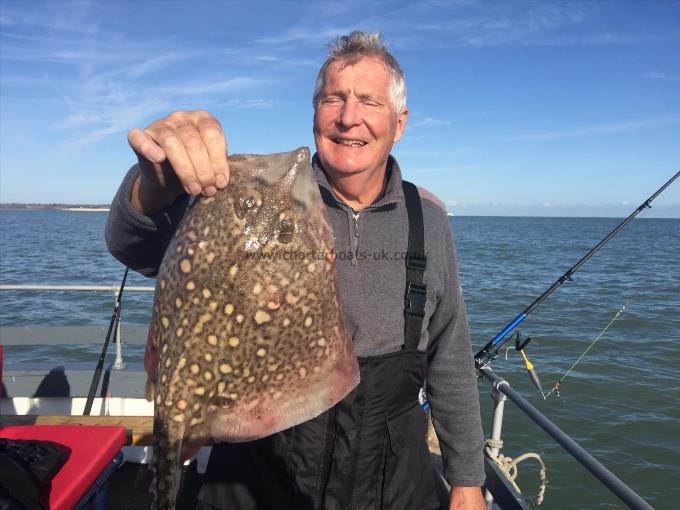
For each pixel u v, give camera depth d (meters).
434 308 2.22
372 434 1.98
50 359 10.16
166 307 1.56
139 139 1.43
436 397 2.40
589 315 14.46
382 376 2.00
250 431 1.54
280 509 1.95
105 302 15.41
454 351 2.35
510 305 15.95
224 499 2.02
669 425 7.52
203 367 1.51
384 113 2.03
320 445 1.92
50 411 4.63
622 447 6.94
